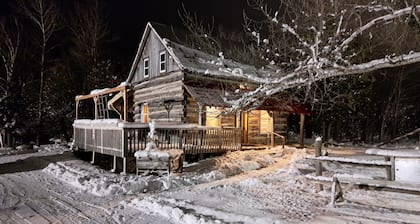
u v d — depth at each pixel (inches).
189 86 679.7
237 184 386.6
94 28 1327.5
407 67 1061.8
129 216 276.1
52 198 344.2
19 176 482.6
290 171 465.1
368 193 324.8
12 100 994.7
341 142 1082.7
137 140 501.0
